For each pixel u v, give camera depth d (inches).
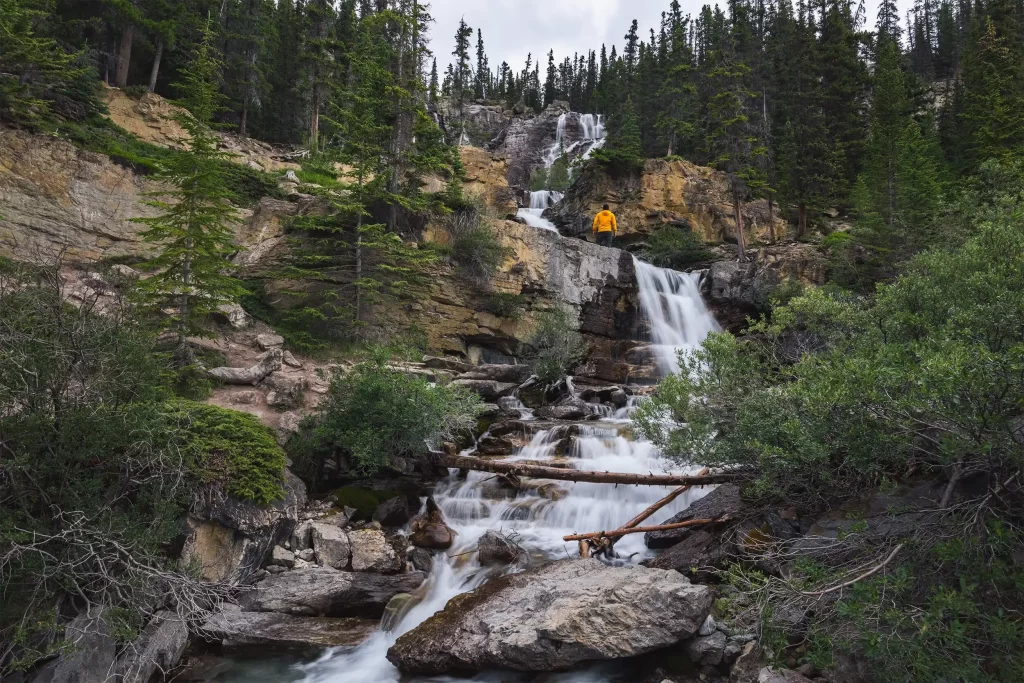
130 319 333.4
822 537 252.2
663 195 1325.0
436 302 740.7
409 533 390.0
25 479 263.0
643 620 256.1
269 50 1612.9
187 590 276.4
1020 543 211.5
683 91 1812.3
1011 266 275.6
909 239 833.5
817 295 387.9
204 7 1520.7
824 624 229.9
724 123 1224.2
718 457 309.7
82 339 291.4
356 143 709.9
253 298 682.2
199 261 519.8
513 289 781.3
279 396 482.0
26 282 287.7
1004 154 874.1
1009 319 225.3
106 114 989.2
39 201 677.3
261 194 919.7
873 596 199.2
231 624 295.6
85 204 711.7
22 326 272.7
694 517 351.9
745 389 338.0
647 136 1935.3
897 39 2997.0
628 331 882.8
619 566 303.4
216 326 594.9
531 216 1416.1
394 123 796.0
